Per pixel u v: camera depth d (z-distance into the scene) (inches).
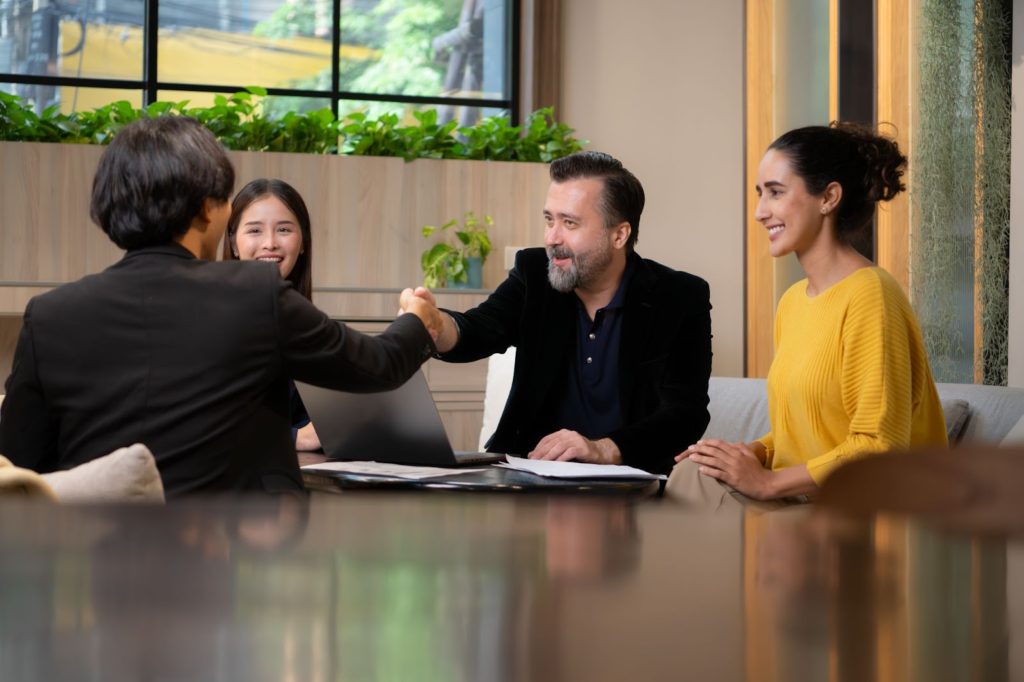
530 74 275.3
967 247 164.9
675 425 95.2
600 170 99.9
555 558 6.0
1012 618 4.0
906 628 4.1
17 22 258.5
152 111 221.9
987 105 162.9
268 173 218.5
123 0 263.0
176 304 62.0
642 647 4.1
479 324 101.0
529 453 92.9
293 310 63.9
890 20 182.4
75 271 210.5
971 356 163.5
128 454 38.8
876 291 78.5
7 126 214.1
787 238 83.0
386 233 224.1
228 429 61.5
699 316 102.1
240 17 269.3
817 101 205.2
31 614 4.3
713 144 284.0
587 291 101.0
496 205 229.5
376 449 83.7
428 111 234.5
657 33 281.7
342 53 275.6
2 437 62.0
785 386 82.4
